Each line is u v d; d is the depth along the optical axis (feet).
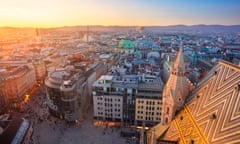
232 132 123.85
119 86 389.19
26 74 587.68
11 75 536.01
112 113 403.75
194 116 186.70
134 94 382.63
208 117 161.68
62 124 403.34
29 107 488.44
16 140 263.49
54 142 343.05
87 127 392.47
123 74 497.87
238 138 115.55
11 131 279.49
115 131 377.09
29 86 611.88
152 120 385.50
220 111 149.89
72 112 401.90
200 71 572.51
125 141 345.31
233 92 146.10
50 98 428.97
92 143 340.39
